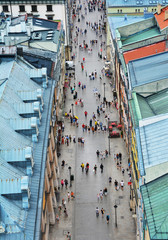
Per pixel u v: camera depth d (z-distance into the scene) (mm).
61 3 140500
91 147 103188
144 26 113375
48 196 73688
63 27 144250
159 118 64562
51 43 104562
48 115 77438
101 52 155250
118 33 111812
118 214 80688
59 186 89250
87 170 93812
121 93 106188
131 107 78188
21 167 58969
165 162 54562
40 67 93750
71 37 174750
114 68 123875
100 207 83062
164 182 54219
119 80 110062
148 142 60500
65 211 80812
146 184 55500
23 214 51562
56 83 100875
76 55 159750
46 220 71250
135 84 81500
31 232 49406
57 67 106250
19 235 48719
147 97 81250
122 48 103625
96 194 86875
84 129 110312
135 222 78312
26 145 65125
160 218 48438
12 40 103688
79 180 91312
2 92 72812
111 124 110250
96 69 147500
